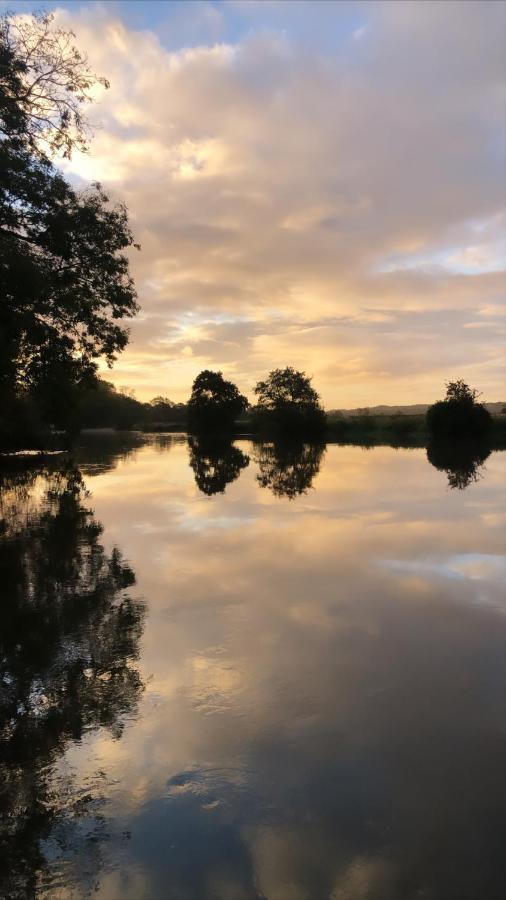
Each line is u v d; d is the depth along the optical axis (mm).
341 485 18000
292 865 2678
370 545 9508
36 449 36500
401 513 12641
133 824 2969
